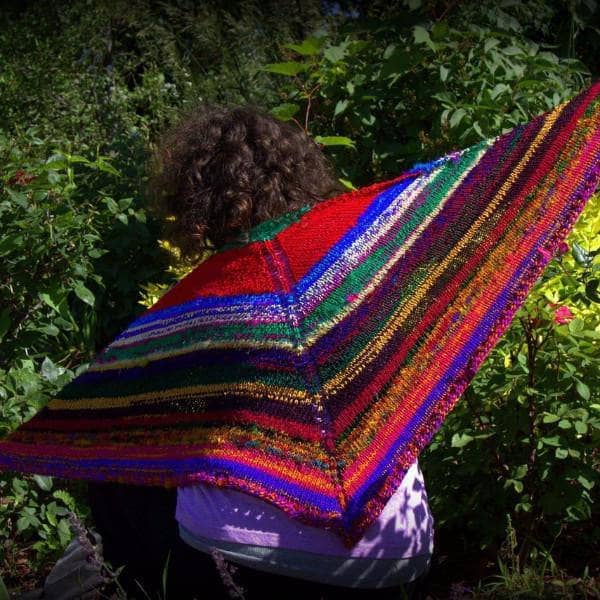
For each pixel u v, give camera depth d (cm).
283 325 185
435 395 181
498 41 355
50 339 341
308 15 653
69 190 324
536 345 232
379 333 185
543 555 247
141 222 341
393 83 360
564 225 180
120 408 200
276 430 183
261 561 180
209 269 194
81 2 694
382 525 184
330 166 222
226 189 189
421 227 188
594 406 230
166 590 198
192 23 646
